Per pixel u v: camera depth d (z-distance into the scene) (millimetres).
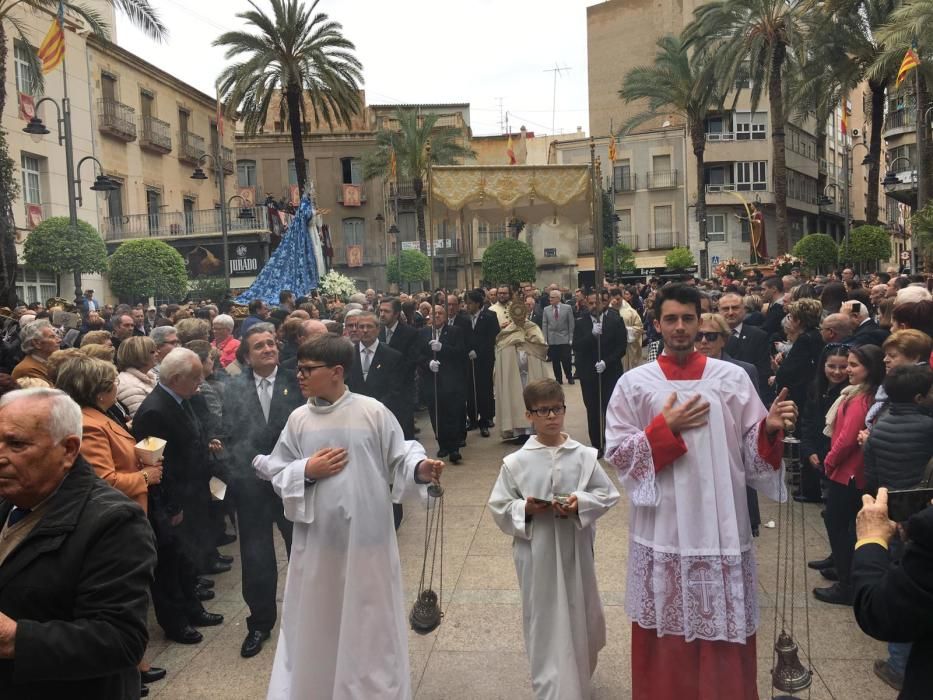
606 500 3496
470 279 13148
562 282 42344
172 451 4465
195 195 35875
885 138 36750
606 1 48969
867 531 2223
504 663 4145
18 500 2191
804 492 6723
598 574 5301
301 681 3332
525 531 3506
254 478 4500
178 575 4566
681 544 3076
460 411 8836
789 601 4762
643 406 3287
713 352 5176
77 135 27125
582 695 3424
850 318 6324
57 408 2205
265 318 9633
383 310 7773
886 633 1966
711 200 44031
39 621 2096
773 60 26125
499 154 52500
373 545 3404
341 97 27188
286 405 4688
